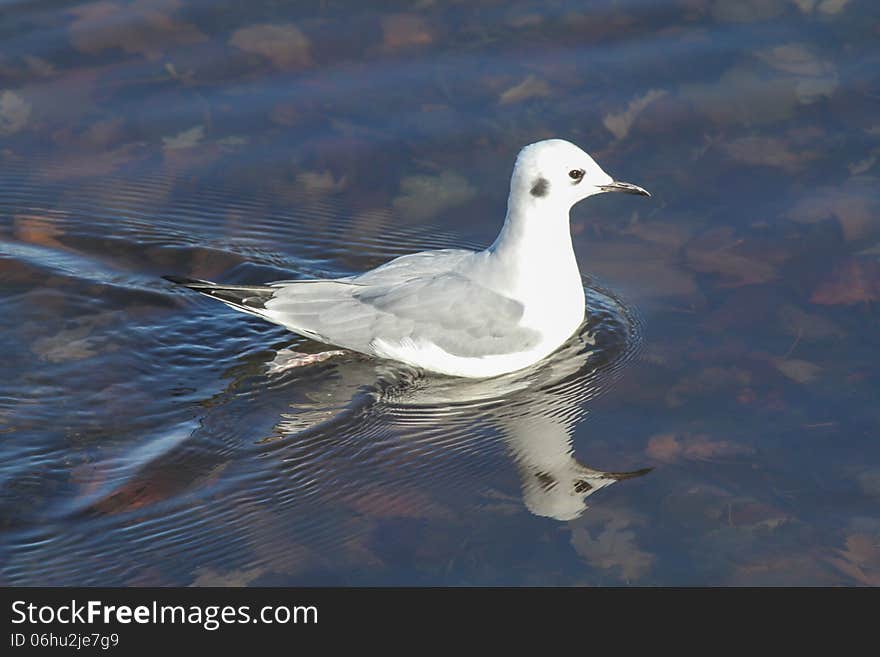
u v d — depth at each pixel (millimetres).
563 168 12992
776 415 12297
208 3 19438
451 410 12891
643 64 17938
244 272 15242
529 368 13555
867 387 12594
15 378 13250
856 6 18781
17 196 16312
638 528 10977
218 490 11703
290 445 12328
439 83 17844
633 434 12227
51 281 14898
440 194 16344
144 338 14016
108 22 19125
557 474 11727
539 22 18875
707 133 16781
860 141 16438
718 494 11320
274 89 17906
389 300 13445
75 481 11805
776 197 15688
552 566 10617
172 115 17562
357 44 18609
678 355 13336
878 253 14648
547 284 13359
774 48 18062
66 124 17453
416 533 11070
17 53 18484
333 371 13578
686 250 15023
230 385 13297
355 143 17078
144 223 15992
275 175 16688
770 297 14086
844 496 11242
